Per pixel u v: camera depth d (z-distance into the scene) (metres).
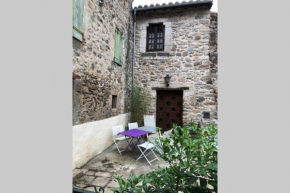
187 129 1.51
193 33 5.61
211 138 1.52
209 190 1.25
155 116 5.94
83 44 3.27
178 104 5.87
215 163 1.19
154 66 5.95
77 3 3.04
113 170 3.12
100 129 4.00
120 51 5.09
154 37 6.07
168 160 1.38
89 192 1.16
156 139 1.75
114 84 4.73
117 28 4.86
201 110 5.52
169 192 1.31
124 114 5.40
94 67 3.69
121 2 5.14
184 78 5.68
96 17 3.73
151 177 1.42
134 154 3.96
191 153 1.32
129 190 1.33
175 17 5.77
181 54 5.72
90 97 3.58
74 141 3.09
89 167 3.24
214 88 5.61
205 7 5.45
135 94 6.05
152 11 5.82
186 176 1.32
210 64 5.68
